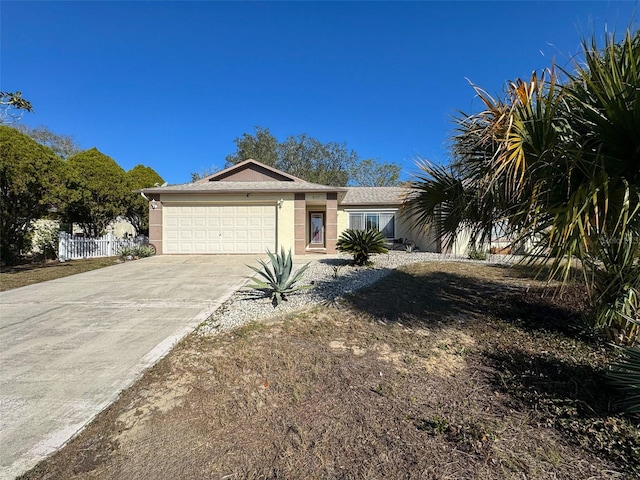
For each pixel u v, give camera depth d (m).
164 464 2.17
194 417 2.69
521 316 5.47
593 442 2.41
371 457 2.25
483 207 4.14
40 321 5.21
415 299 6.45
